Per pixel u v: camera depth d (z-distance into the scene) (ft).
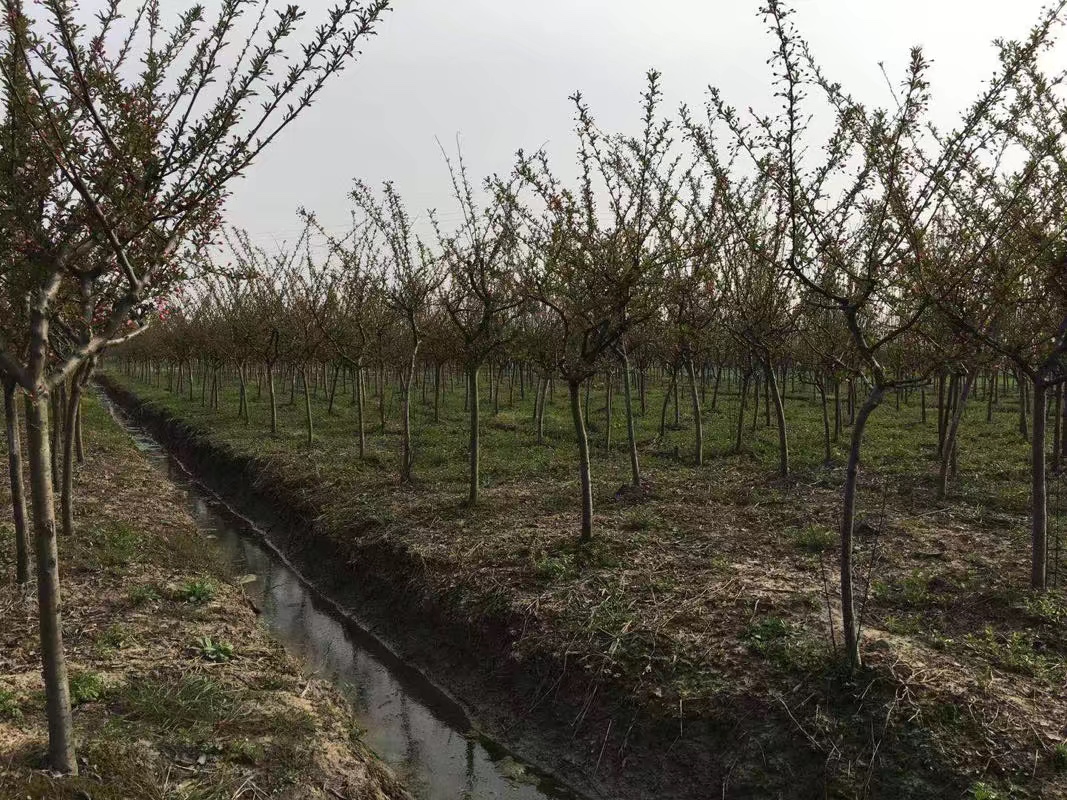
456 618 23.34
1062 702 14.99
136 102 12.30
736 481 35.01
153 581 23.68
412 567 26.61
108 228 11.09
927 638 17.89
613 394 77.71
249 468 45.14
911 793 13.53
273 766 14.40
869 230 19.02
